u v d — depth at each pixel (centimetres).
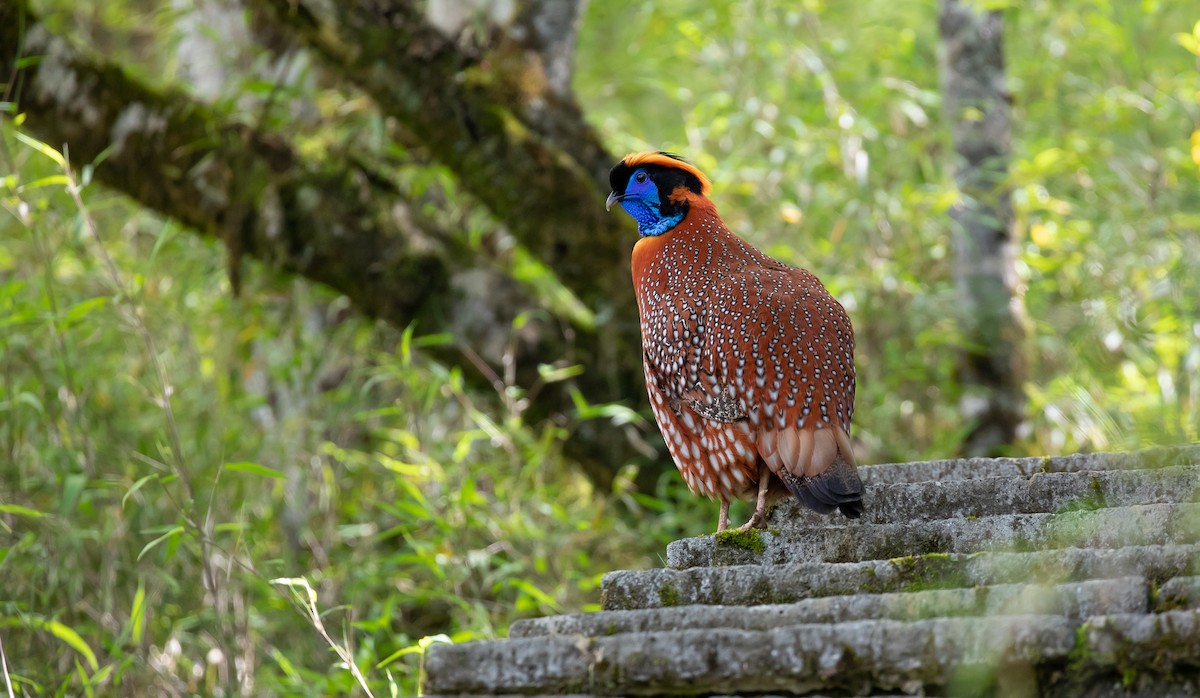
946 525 580
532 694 443
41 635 951
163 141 1146
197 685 1016
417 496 1006
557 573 1107
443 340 1095
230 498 1145
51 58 1138
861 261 1331
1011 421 1320
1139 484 618
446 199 1341
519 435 1098
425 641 703
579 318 1225
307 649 1093
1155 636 402
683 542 615
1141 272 1261
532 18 1216
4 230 1261
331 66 1148
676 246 743
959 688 415
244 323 1246
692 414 695
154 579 1054
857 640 425
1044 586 447
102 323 1029
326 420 1202
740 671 432
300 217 1173
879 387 1273
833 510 605
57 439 1046
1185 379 1162
